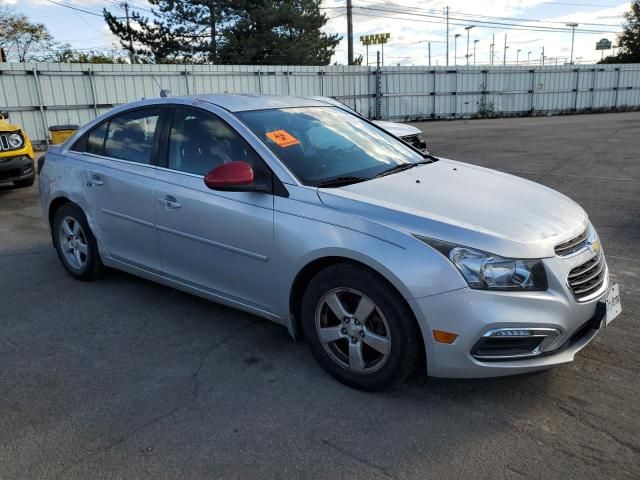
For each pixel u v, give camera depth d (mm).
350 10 32125
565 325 2758
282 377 3250
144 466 2502
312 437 2691
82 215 4637
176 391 3119
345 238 2908
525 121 25578
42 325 4016
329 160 3549
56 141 11609
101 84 18672
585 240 3041
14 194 9258
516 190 3447
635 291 4453
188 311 4223
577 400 2949
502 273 2662
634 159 11664
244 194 3377
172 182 3809
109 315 4168
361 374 3025
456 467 2463
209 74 21250
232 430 2754
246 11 32500
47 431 2766
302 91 24391
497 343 2721
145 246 4102
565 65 30812
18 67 16953
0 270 5246
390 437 2680
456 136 18406
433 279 2682
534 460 2498
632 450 2549
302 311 3238
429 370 2799
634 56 51125
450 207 3004
